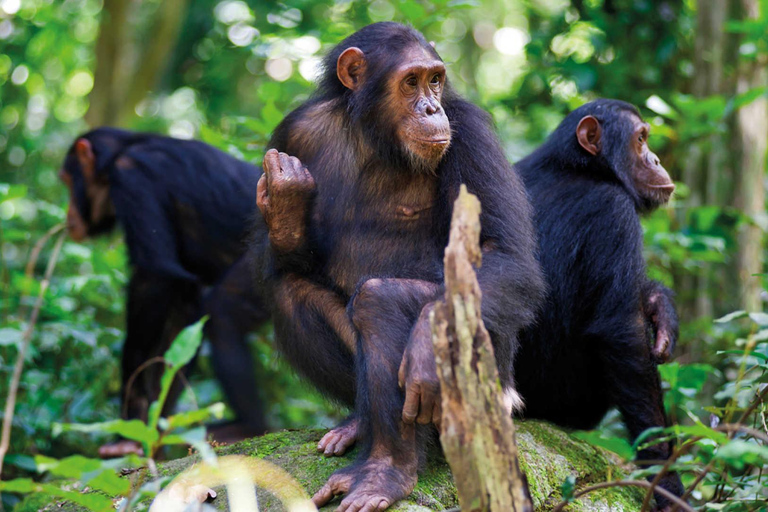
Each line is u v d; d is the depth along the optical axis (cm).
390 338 650
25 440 1044
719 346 1188
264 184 739
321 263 780
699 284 1287
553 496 734
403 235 765
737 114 1298
